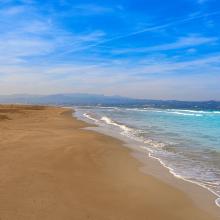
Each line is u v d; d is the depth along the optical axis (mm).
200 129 27438
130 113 59188
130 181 10625
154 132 25016
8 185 9438
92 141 19078
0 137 19375
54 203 8141
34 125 29797
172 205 8422
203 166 12891
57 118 41000
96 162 13492
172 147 17547
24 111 51500
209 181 10664
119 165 13094
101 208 8062
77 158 14016
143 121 37500
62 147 16312
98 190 9516
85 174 11398
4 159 13016
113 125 31906
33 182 9883
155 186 10055
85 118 43688
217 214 7879
